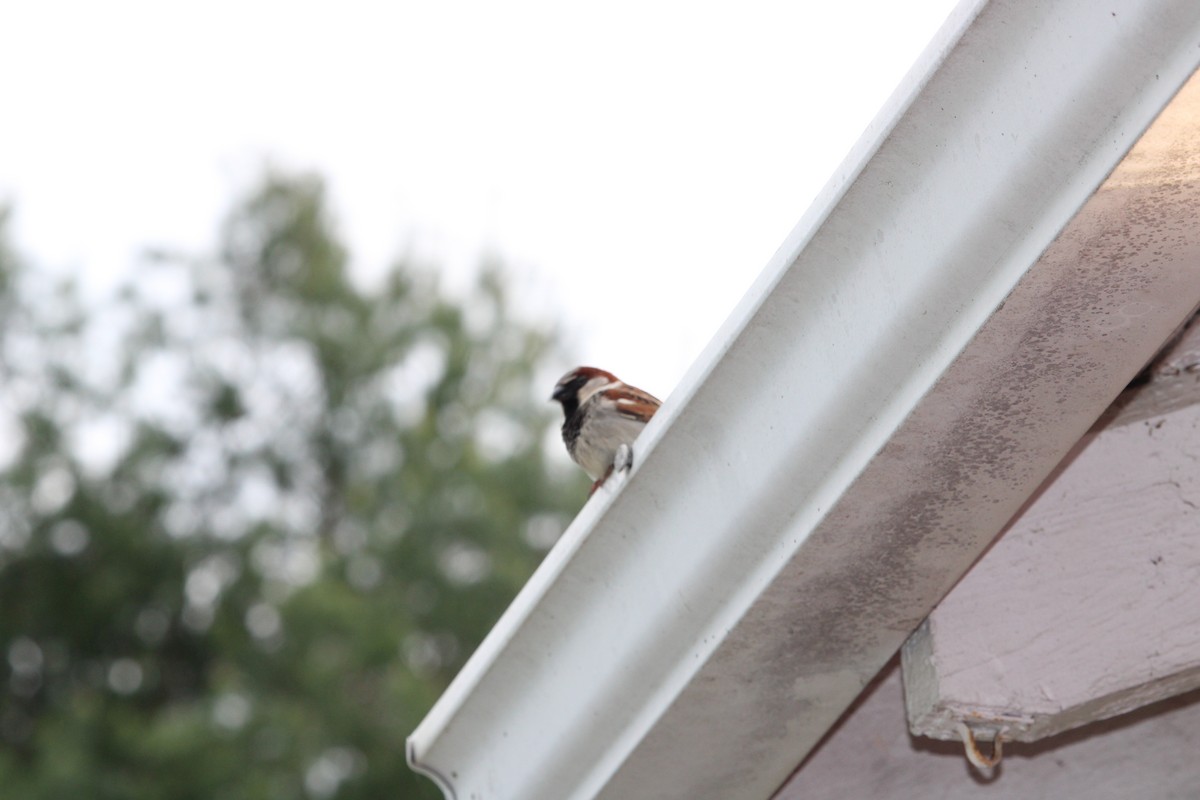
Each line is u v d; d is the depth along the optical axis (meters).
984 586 3.38
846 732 3.92
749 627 3.25
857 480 3.02
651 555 3.35
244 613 20.17
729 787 3.72
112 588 20.64
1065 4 2.69
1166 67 2.58
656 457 3.25
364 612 17.05
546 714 3.57
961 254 2.83
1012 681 3.29
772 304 3.04
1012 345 2.86
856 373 2.99
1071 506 3.43
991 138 2.78
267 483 21.38
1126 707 3.38
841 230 2.95
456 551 18.11
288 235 22.45
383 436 20.56
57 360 21.69
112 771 17.62
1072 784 3.79
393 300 21.73
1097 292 2.80
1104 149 2.66
